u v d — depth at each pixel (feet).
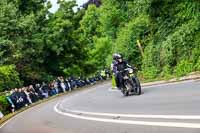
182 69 69.82
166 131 24.32
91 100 67.05
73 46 190.70
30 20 153.48
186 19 80.69
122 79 55.83
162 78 74.08
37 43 155.63
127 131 27.84
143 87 66.44
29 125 49.32
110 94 71.72
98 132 30.58
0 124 65.31
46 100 112.88
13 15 149.28
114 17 143.54
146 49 91.50
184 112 29.78
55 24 184.03
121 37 114.42
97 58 222.48
